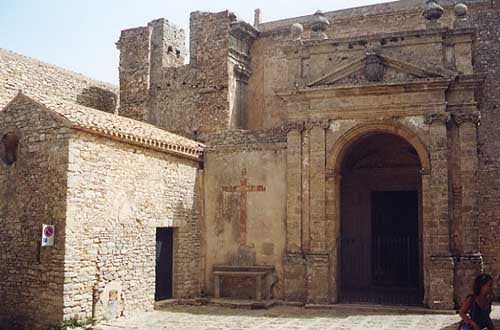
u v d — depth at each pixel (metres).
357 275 23.66
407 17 24.34
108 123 17.30
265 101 26.11
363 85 18.72
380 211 23.97
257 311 18.12
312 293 18.81
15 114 16.80
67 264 15.12
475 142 17.94
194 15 26.17
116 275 16.77
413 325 15.30
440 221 17.69
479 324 9.48
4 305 16.16
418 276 23.09
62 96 23.95
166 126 26.27
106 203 16.56
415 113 18.38
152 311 18.06
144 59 26.83
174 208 19.69
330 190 19.20
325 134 19.42
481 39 23.31
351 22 25.30
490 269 22.23
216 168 21.33
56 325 14.94
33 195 16.05
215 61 25.19
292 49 20.38
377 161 23.70
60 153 15.59
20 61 21.72
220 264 20.84
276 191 20.34
